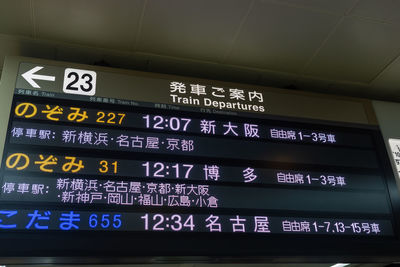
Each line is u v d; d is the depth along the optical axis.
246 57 3.06
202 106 2.86
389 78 3.34
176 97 2.84
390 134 3.18
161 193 2.44
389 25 2.87
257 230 2.47
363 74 3.29
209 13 2.71
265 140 2.85
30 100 2.57
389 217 2.78
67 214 2.26
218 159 2.68
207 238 2.36
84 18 2.68
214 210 2.47
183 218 2.39
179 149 2.64
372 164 3.00
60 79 2.69
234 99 2.96
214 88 2.97
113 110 2.67
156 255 2.25
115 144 2.55
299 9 2.72
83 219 2.26
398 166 3.05
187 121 2.77
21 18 2.64
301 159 2.85
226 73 3.19
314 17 2.79
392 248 2.64
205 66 3.11
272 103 3.03
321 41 2.98
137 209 2.35
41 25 2.70
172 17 2.72
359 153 3.01
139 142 2.60
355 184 2.86
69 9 2.61
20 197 2.25
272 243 2.45
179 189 2.49
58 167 2.39
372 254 2.59
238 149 2.75
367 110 3.25
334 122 3.10
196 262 2.35
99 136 2.55
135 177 2.46
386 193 2.89
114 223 2.28
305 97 3.15
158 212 2.37
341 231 2.62
